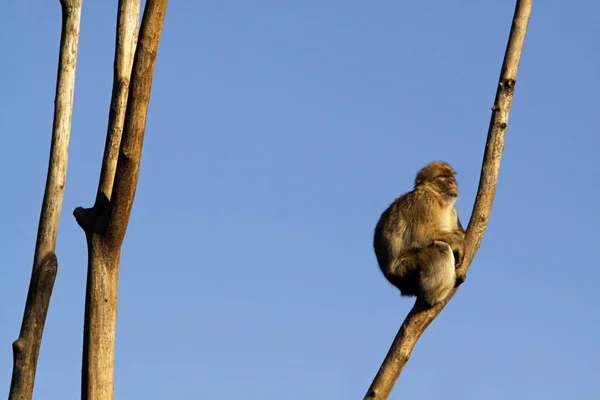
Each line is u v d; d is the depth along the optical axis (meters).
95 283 30.02
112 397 29.72
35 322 31.83
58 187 33.38
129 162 29.00
